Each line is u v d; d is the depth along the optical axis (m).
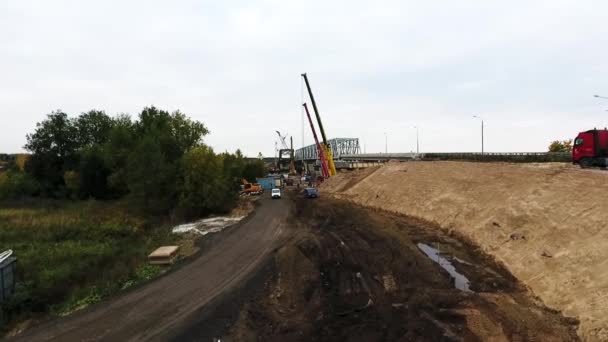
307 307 15.56
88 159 59.00
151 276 20.53
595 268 14.95
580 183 23.89
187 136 59.00
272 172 154.62
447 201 34.34
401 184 47.84
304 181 105.94
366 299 16.03
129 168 44.72
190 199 43.09
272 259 22.42
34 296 18.36
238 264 21.77
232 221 38.06
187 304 16.19
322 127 79.75
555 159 44.19
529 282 16.98
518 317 13.55
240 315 14.91
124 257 25.56
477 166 42.31
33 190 60.59
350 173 74.56
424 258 21.31
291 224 34.34
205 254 24.23
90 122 72.56
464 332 12.57
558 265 16.78
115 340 13.25
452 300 15.16
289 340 12.77
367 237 27.28
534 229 21.22
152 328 14.07
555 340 12.01
